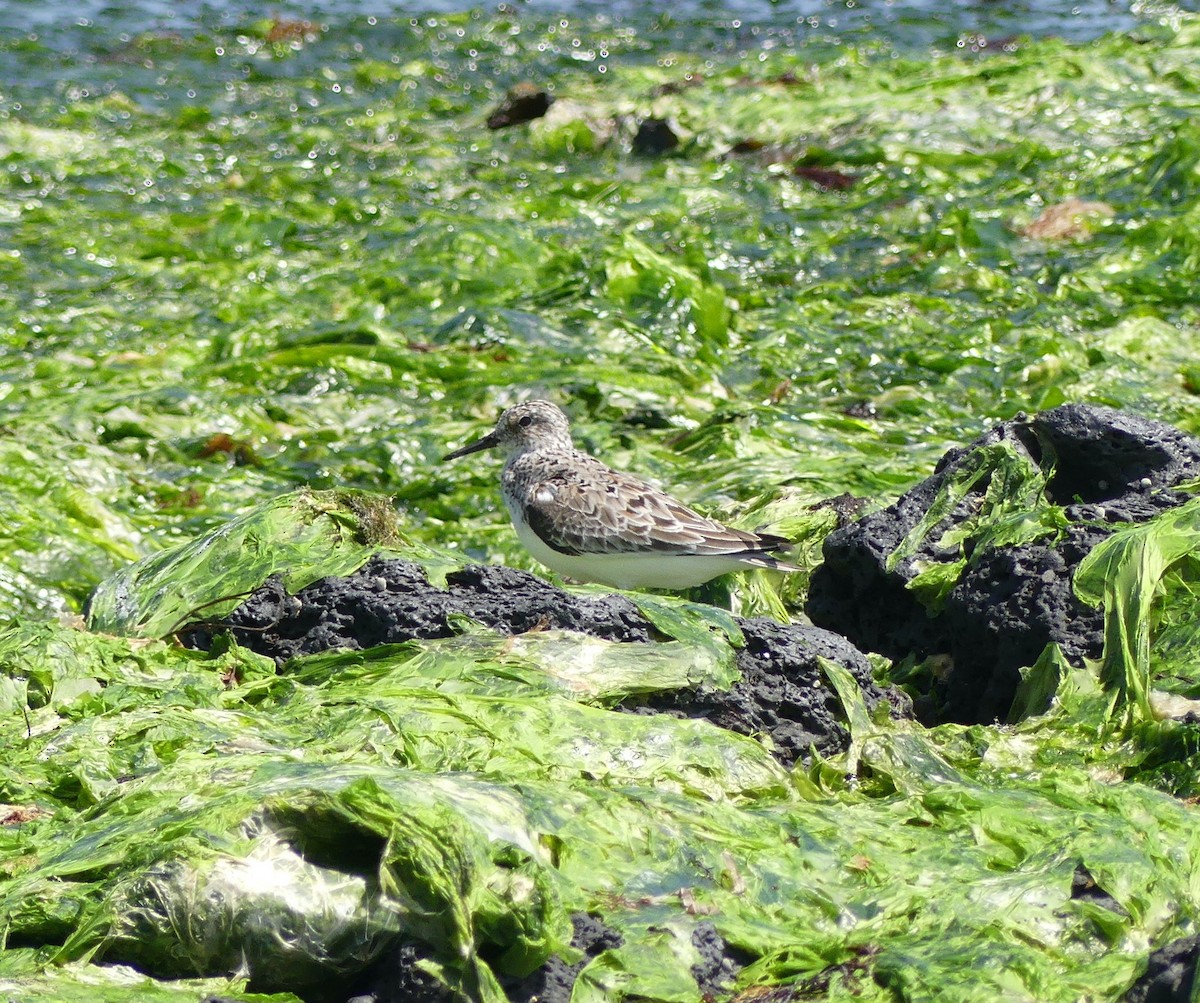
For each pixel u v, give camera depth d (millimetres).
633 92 25375
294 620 9312
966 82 23641
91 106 25484
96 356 16172
